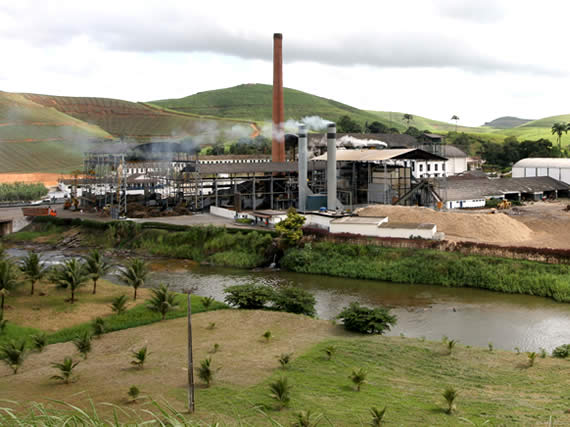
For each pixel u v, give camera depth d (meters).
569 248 73.31
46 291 61.41
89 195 146.12
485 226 87.06
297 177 134.50
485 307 61.72
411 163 150.62
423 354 42.88
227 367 39.00
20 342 45.94
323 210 111.62
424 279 73.44
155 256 96.38
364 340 46.81
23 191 161.38
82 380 36.41
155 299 55.41
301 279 77.44
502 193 128.88
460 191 125.06
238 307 60.03
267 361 40.50
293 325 51.81
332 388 34.34
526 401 31.78
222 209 117.62
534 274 68.31
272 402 31.08
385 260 78.56
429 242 79.38
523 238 85.06
